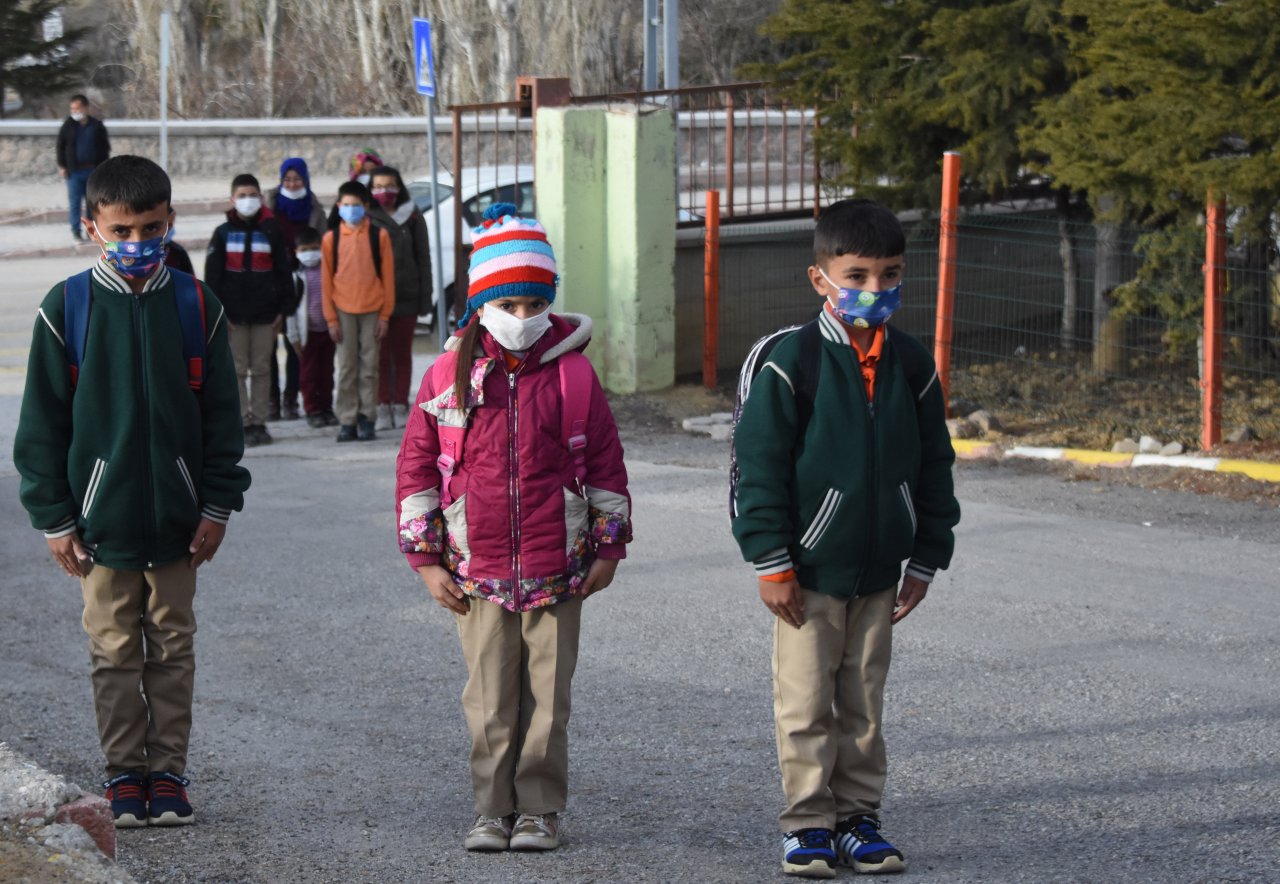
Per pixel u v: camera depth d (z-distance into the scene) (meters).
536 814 6.75
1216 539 13.09
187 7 50.56
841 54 21.25
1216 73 16.41
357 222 18.39
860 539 6.12
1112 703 8.91
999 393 20.22
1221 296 16.09
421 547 6.59
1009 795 7.39
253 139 44.09
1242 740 8.19
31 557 13.30
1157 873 6.31
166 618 7.02
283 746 8.41
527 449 6.48
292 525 14.37
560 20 50.03
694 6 55.53
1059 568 12.19
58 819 5.72
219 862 6.55
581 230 20.94
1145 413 18.56
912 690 9.23
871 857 6.30
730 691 9.35
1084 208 22.14
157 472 6.75
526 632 6.67
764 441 6.12
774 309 22.83
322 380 20.05
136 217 6.57
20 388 21.83
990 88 19.86
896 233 6.05
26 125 42.81
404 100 50.78
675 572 12.38
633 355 21.06
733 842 6.82
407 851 6.71
